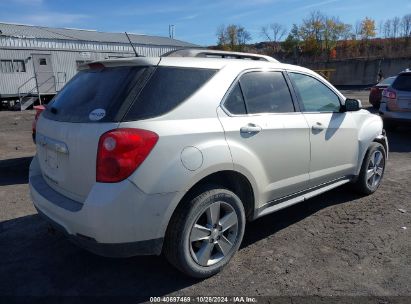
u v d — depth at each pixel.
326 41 67.38
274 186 3.66
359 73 45.84
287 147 3.71
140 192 2.69
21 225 4.28
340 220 4.41
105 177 2.67
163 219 2.81
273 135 3.55
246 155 3.28
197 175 2.92
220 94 3.24
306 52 68.19
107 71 3.16
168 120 2.88
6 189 5.62
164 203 2.79
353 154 4.72
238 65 3.50
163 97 2.92
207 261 3.16
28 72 23.11
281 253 3.63
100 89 3.03
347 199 5.09
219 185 3.17
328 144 4.25
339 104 4.61
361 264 3.42
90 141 2.75
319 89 4.38
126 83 2.89
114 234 2.67
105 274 3.29
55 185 3.21
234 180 3.36
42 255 3.61
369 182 5.21
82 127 2.84
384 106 10.18
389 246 3.75
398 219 4.42
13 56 22.34
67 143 2.94
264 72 3.72
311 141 4.00
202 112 3.08
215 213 3.14
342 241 3.87
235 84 3.39
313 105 4.21
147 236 2.77
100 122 2.76
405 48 57.81
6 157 7.59
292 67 4.09
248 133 3.32
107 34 33.03
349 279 3.18
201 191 3.04
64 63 24.80
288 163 3.75
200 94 3.12
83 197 2.88
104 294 3.01
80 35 29.22
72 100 3.23
